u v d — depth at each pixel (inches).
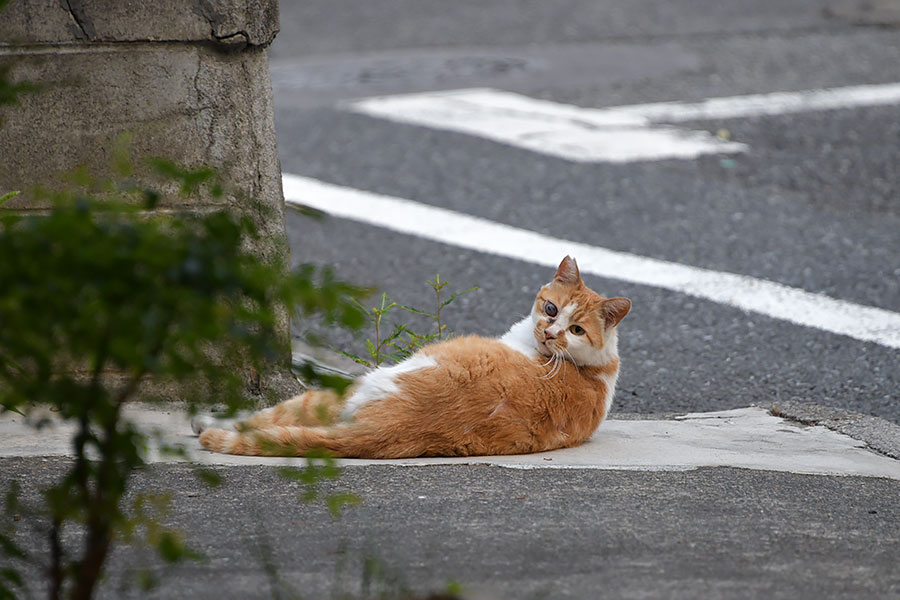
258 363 167.2
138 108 386.9
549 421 354.0
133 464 167.8
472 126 900.0
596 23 1251.8
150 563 223.3
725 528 258.8
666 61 1097.4
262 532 246.2
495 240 675.4
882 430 398.0
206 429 342.6
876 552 244.5
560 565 223.5
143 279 140.0
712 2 1337.4
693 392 473.1
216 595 203.2
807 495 302.2
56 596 165.9
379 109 946.1
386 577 204.1
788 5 1323.8
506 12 1305.4
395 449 335.6
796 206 733.9
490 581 212.1
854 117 909.8
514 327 402.0
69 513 159.9
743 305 577.9
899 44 1152.8
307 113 938.1
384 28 1243.8
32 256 139.4
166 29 383.2
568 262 382.9
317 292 144.9
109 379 380.5
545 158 825.5
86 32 378.0
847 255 650.2
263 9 391.9
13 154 382.6
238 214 386.3
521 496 284.8
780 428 402.9
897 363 501.0
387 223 703.1
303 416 344.5
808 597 207.9
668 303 581.6
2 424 354.6
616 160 819.4
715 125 895.7
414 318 555.5
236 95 394.3
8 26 371.9
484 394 342.3
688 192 756.6
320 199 744.3
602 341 372.8
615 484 304.3
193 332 140.2
